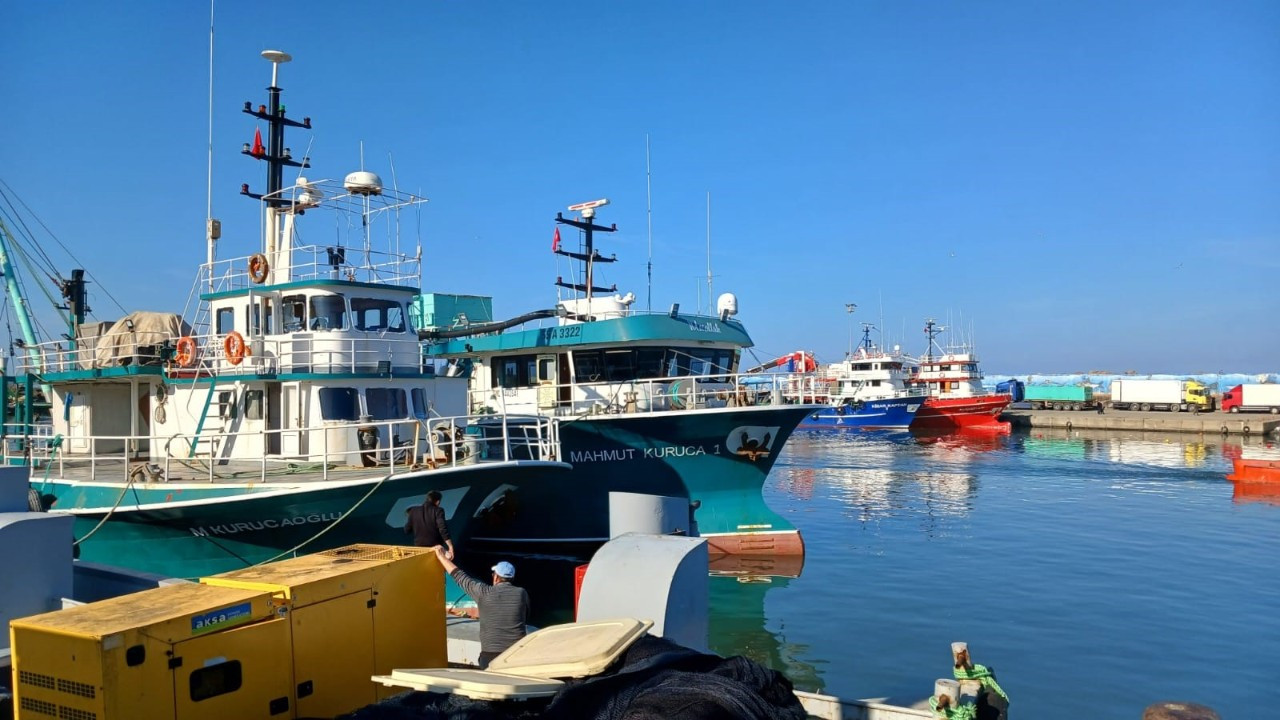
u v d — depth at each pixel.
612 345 22.34
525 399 23.27
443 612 7.93
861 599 17.67
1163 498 31.41
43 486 15.55
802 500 31.66
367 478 13.54
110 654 5.18
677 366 22.48
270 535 13.88
